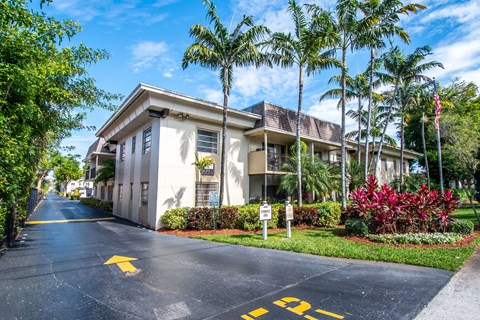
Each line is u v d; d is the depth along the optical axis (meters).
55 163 23.89
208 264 6.22
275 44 12.41
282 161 17.83
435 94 13.92
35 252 7.50
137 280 5.10
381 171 26.77
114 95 9.09
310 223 12.25
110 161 21.19
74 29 6.46
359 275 5.32
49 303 4.05
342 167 13.63
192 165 13.52
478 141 13.67
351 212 12.32
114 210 19.08
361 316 3.55
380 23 13.71
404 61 17.28
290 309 3.79
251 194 16.59
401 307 3.81
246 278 5.19
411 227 9.02
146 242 9.01
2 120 4.96
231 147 15.35
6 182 5.55
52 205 28.09
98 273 5.56
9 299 4.21
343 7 12.96
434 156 25.38
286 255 7.07
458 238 8.12
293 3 12.51
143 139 14.85
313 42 12.11
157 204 12.14
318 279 5.11
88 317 3.59
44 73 5.85
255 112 16.30
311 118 18.77
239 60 12.23
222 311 3.74
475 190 12.97
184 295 4.34
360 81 18.52
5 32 5.13
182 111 12.82
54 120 7.80
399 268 5.79
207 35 11.47
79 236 10.20
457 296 4.17
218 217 11.48
